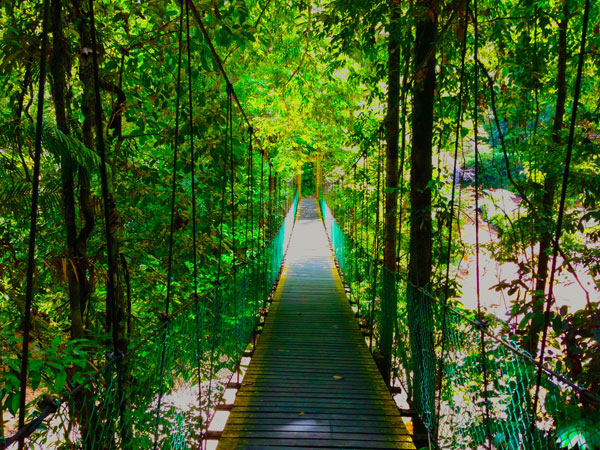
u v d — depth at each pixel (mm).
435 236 3393
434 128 3945
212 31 2547
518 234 3811
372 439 2699
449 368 2164
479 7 3826
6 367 1571
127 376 1633
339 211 11133
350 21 3830
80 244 2225
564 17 3127
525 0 3230
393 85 5023
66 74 2398
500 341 1531
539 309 2311
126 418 1594
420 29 3125
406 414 3039
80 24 2197
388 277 3807
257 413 3033
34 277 2223
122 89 2852
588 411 1756
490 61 4504
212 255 3854
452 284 3439
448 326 2188
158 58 2832
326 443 2645
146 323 3240
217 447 2600
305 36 5113
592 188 2762
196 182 3408
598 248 2943
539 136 3172
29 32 2152
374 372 3852
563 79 3180
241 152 3379
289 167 12398
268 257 6391
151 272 3248
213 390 2725
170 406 1879
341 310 6148
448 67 3709
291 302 6594
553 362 2172
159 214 3297
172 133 2898
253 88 8156
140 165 3156
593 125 3064
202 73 3213
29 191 2035
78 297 2119
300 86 8039
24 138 1947
